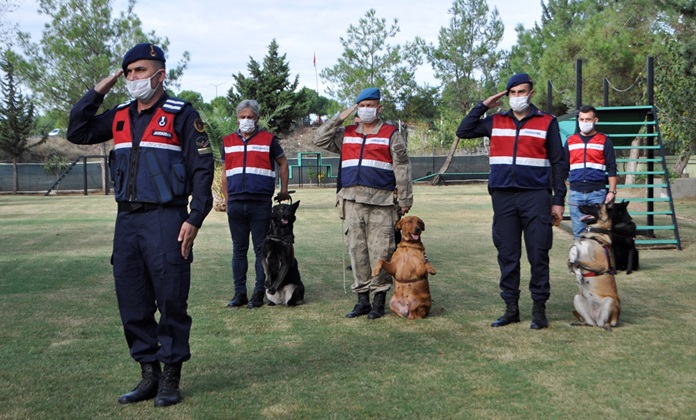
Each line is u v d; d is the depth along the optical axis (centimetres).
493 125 534
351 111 575
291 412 338
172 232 355
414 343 475
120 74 366
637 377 392
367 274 571
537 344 469
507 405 347
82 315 568
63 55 3112
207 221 1551
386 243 570
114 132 368
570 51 2573
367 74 4369
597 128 1132
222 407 346
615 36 2291
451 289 685
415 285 554
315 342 480
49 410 342
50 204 2330
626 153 2584
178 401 354
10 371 409
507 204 526
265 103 3938
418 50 4528
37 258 927
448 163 3569
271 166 618
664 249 977
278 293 611
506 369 409
